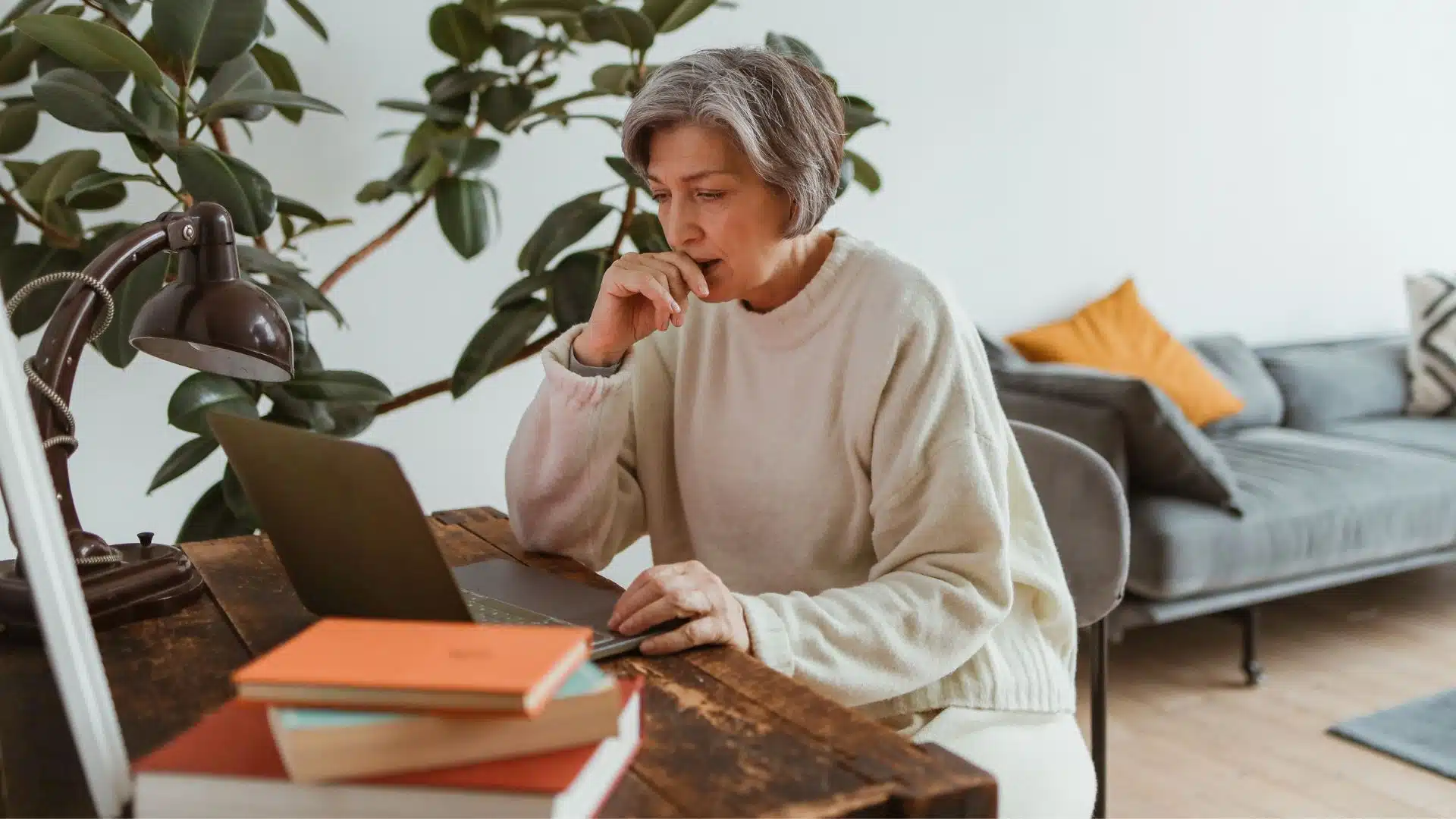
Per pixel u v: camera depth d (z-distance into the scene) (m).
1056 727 1.30
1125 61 3.59
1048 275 3.54
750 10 2.86
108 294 1.01
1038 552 1.34
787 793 0.72
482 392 2.64
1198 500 2.80
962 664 1.22
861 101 1.98
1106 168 3.61
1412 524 3.08
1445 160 4.47
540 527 1.35
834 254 1.31
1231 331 4.01
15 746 0.82
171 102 1.73
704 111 1.13
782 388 1.34
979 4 3.25
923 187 3.23
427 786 0.62
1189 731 2.57
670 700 0.87
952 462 1.21
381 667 0.65
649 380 1.46
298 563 0.99
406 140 2.48
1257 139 3.95
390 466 0.80
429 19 2.36
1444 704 2.68
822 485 1.32
